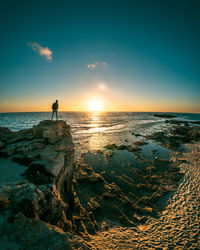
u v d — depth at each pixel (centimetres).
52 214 607
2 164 849
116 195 1295
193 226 919
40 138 1145
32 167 834
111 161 2144
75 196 1247
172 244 791
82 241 438
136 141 3253
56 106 1355
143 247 766
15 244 349
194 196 1234
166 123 7719
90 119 9494
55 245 388
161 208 1130
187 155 2300
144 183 1517
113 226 955
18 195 478
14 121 7738
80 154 2464
